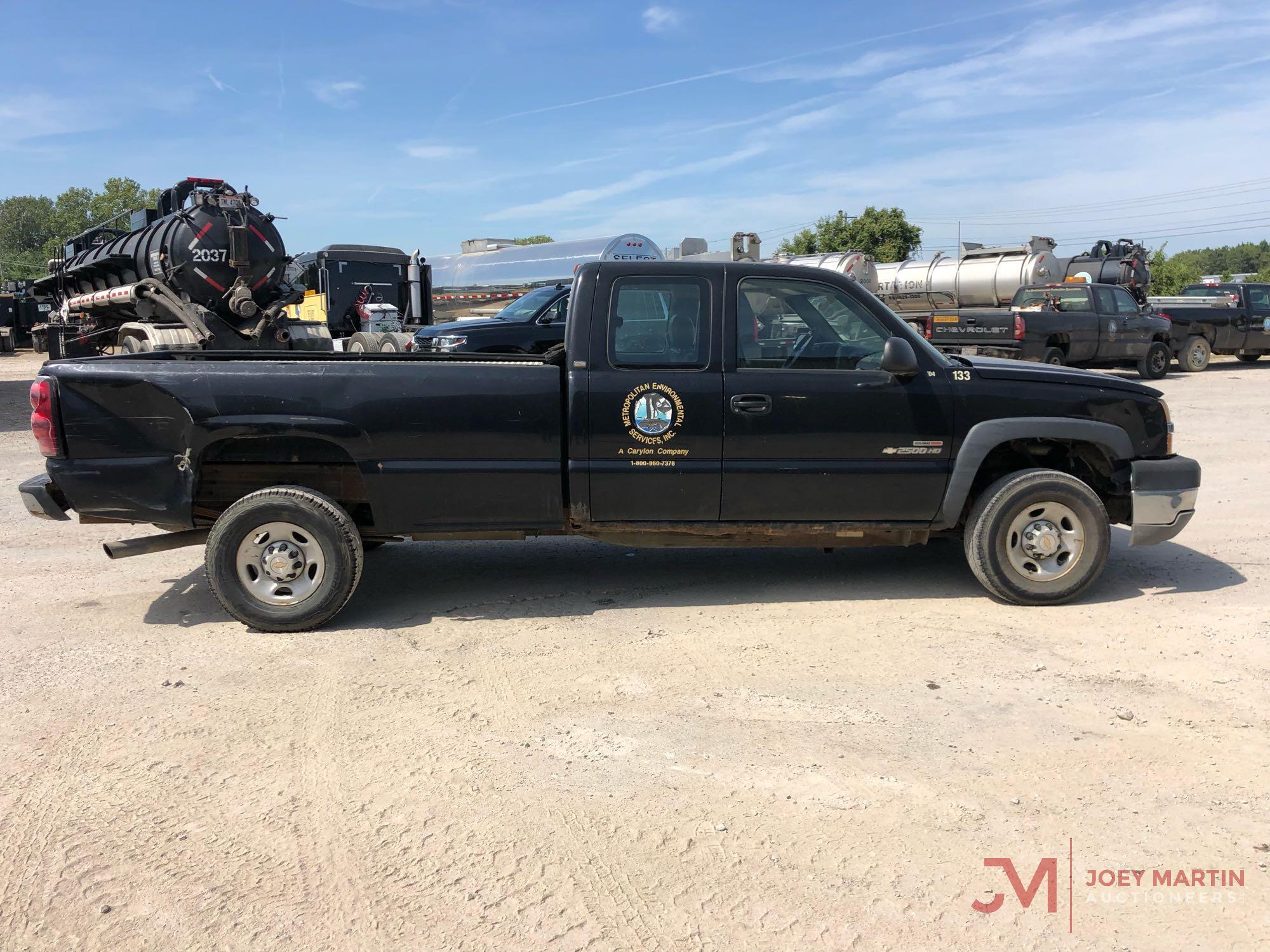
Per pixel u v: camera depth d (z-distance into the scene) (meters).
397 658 4.61
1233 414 13.83
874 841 2.99
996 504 5.15
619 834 3.05
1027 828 3.06
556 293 12.18
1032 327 17.11
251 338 15.71
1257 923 2.62
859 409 5.05
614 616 5.20
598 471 4.99
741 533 5.22
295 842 3.02
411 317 23.06
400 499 5.00
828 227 44.16
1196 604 5.30
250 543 4.89
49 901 2.73
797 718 3.88
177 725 3.87
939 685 4.21
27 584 5.88
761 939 2.55
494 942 2.55
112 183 96.12
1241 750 3.58
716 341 5.00
